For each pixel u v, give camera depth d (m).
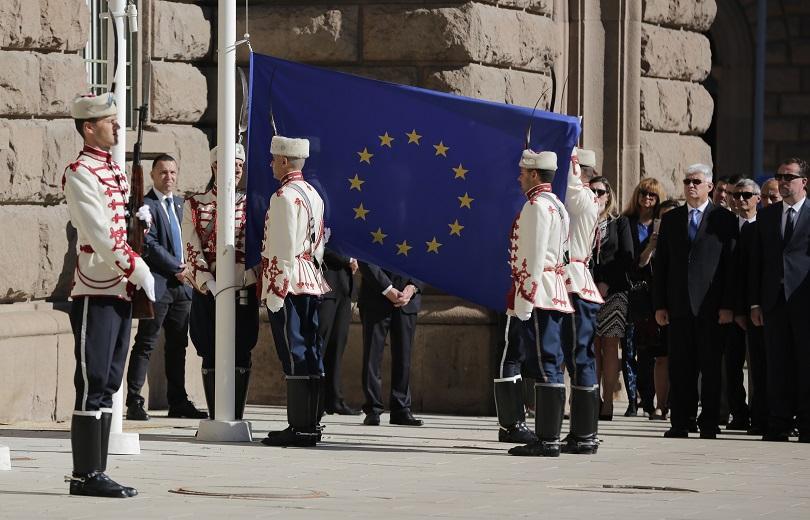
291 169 15.94
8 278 17.33
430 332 20.61
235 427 16.39
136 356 18.69
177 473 13.62
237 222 16.81
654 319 20.61
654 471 14.49
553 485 13.24
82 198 12.09
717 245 18.66
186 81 20.84
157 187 19.03
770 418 18.27
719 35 34.91
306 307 16.08
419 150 17.14
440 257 17.19
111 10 14.95
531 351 15.52
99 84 19.91
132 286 12.37
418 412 20.62
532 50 21.78
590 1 23.47
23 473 13.36
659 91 24.72
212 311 17.08
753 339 19.00
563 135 16.64
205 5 21.41
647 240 20.84
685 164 25.58
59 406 17.95
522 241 15.23
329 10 20.89
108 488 12.05
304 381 15.99
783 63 36.31
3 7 17.27
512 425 16.72
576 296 15.84
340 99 17.19
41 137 17.84
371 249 17.27
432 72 20.58
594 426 16.05
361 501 12.02
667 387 20.89
